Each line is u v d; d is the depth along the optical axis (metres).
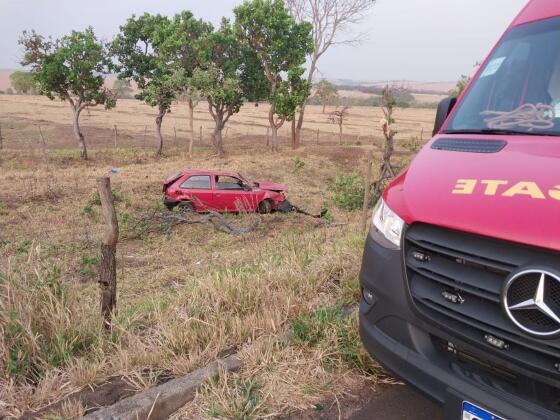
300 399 2.88
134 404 2.68
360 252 5.39
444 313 2.15
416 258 2.31
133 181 20.61
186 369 3.09
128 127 57.97
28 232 12.78
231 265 6.06
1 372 2.96
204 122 71.31
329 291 4.54
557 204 1.96
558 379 1.80
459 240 2.13
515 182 2.21
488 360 2.04
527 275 1.82
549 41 3.24
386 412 2.82
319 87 61.25
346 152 32.19
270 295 4.23
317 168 27.56
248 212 15.75
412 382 2.38
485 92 3.28
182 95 30.47
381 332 2.57
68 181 19.77
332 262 5.10
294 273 4.76
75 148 38.44
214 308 4.00
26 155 28.55
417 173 2.68
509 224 1.98
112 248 3.87
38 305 3.39
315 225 14.37
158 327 3.70
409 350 2.38
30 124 54.06
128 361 3.14
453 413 2.19
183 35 30.89
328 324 3.52
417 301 2.30
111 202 3.77
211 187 16.25
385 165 15.53
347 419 2.75
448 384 2.19
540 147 2.51
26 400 2.75
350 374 3.14
